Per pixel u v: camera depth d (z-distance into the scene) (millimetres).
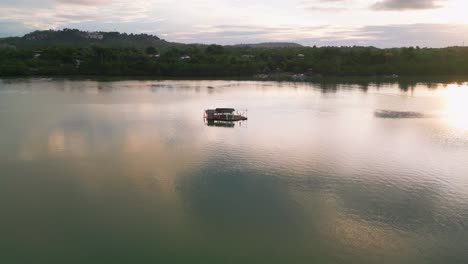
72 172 52906
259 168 55156
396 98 131125
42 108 102875
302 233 37688
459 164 57531
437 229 38688
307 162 57938
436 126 83562
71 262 33031
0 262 32812
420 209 42875
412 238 37062
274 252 34656
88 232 37594
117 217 40438
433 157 60844
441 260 33750
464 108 108438
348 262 33406
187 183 49406
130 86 165250
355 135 75188
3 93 133875
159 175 52000
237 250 34875
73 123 83688
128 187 48000
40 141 68250
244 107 110562
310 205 43531
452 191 47719
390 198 45594
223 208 42594
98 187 47938
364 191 47469
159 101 120188
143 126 82000
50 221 39594
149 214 41094
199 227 38594
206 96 135125
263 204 43625
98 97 127812
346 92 150625
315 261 33500
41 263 32875
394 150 64688
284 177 51781
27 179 50312
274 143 68625
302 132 77625
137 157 59656
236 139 71375
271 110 105688
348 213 41781
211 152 62688
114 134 74125
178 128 80625
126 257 33750
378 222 39938
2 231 37625
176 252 34469
